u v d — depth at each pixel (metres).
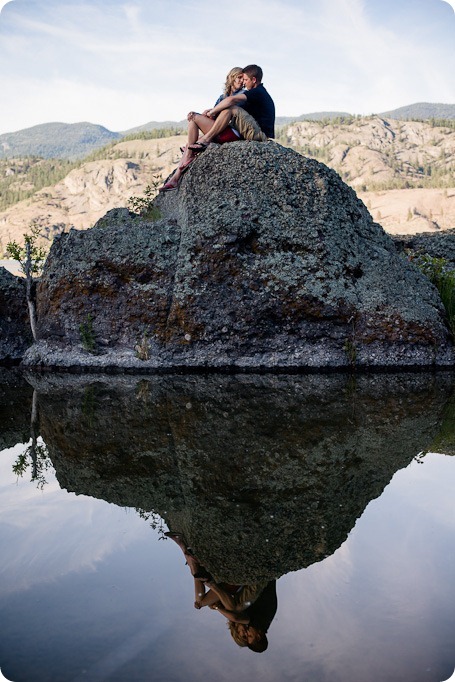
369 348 7.64
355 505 2.76
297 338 7.63
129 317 7.75
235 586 1.98
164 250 7.79
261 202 7.75
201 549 2.29
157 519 2.62
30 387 6.40
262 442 3.92
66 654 1.61
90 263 7.77
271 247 7.64
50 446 3.92
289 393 5.81
